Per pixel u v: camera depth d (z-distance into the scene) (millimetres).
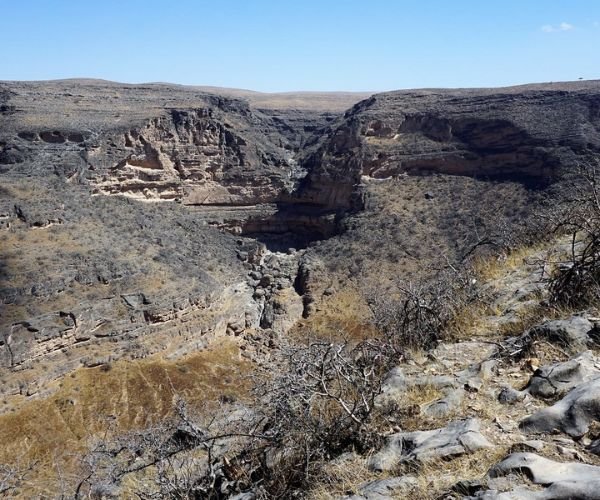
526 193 60219
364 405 5859
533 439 4535
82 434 30516
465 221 60281
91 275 41688
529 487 3801
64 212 50156
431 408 5602
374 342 7969
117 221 56375
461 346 7188
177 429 8125
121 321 39562
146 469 8164
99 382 35531
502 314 8031
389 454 5031
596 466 3873
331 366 6590
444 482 4258
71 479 11117
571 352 5855
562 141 61094
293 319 51031
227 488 6340
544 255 9875
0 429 29922
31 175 55438
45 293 37781
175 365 39312
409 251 57219
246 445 6816
